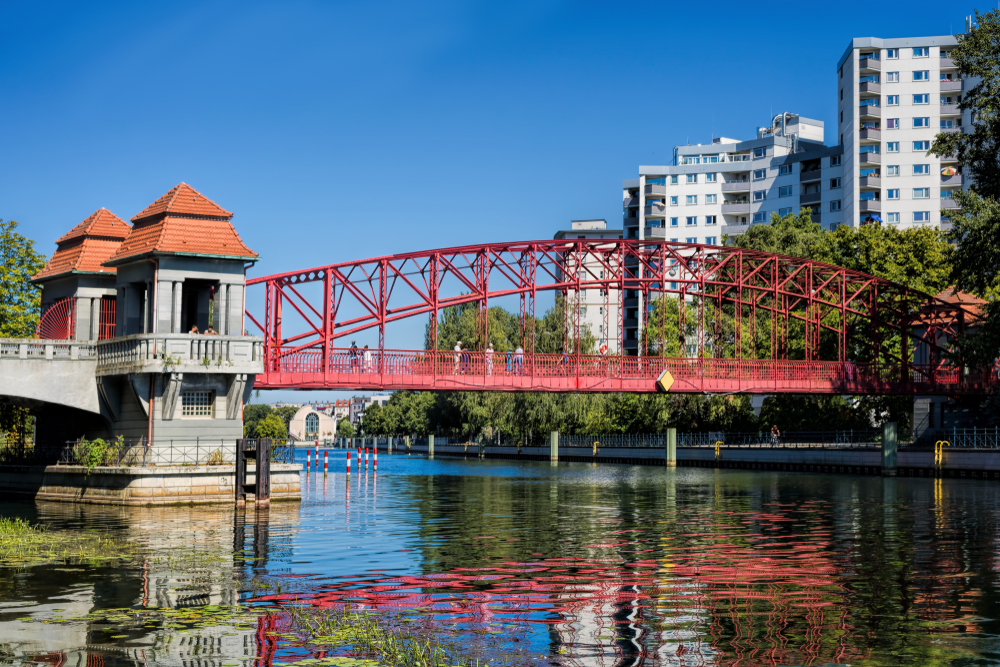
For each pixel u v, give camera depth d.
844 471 79.31
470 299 65.81
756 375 75.69
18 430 58.75
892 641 18.23
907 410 92.25
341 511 44.16
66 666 15.91
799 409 95.81
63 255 53.75
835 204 147.62
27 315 61.16
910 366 80.62
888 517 41.16
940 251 97.19
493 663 16.45
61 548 29.47
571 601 21.73
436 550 30.12
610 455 111.69
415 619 19.69
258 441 45.03
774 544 32.06
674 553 29.80
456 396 123.12
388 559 27.95
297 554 28.75
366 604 21.12
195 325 48.53
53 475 48.53
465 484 68.75
